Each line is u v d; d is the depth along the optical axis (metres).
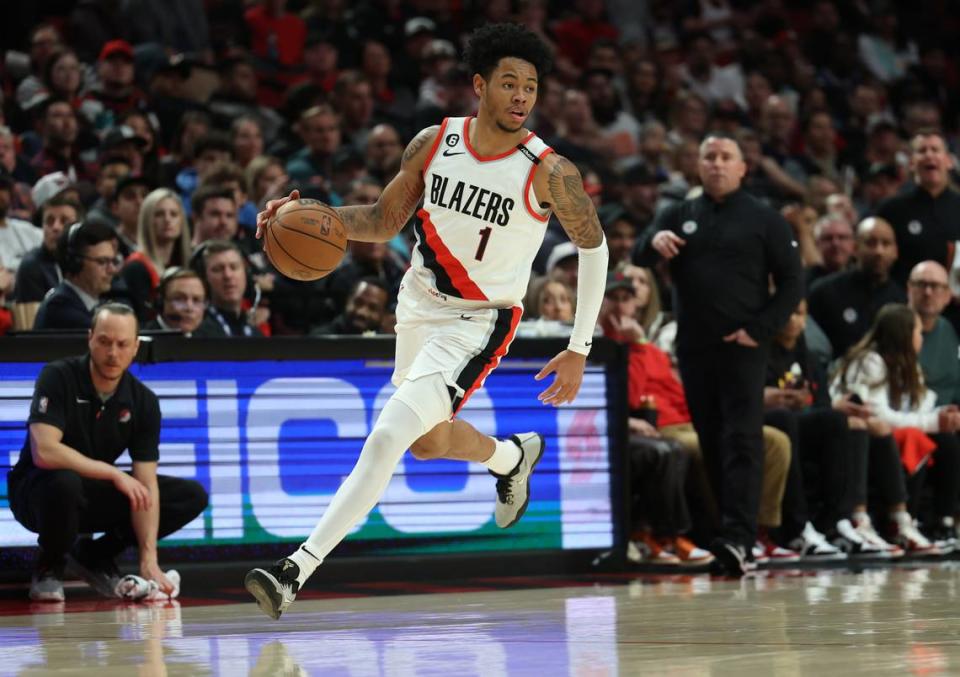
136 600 8.38
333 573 9.59
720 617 6.25
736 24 24.62
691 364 10.27
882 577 8.99
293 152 15.71
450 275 6.29
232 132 15.02
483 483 10.02
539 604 7.33
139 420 8.73
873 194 18.06
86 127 14.87
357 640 5.59
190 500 8.99
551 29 22.44
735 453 9.99
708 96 22.48
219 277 10.51
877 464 11.95
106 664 4.87
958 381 12.90
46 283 10.84
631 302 11.38
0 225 11.81
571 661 4.70
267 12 19.27
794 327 11.57
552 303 11.52
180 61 16.28
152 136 14.37
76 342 9.12
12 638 5.99
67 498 8.33
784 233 10.10
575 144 17.42
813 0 25.75
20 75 16.66
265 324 11.45
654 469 10.69
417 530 9.85
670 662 4.59
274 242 6.18
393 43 20.11
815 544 11.34
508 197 6.19
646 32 23.73
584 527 10.22
